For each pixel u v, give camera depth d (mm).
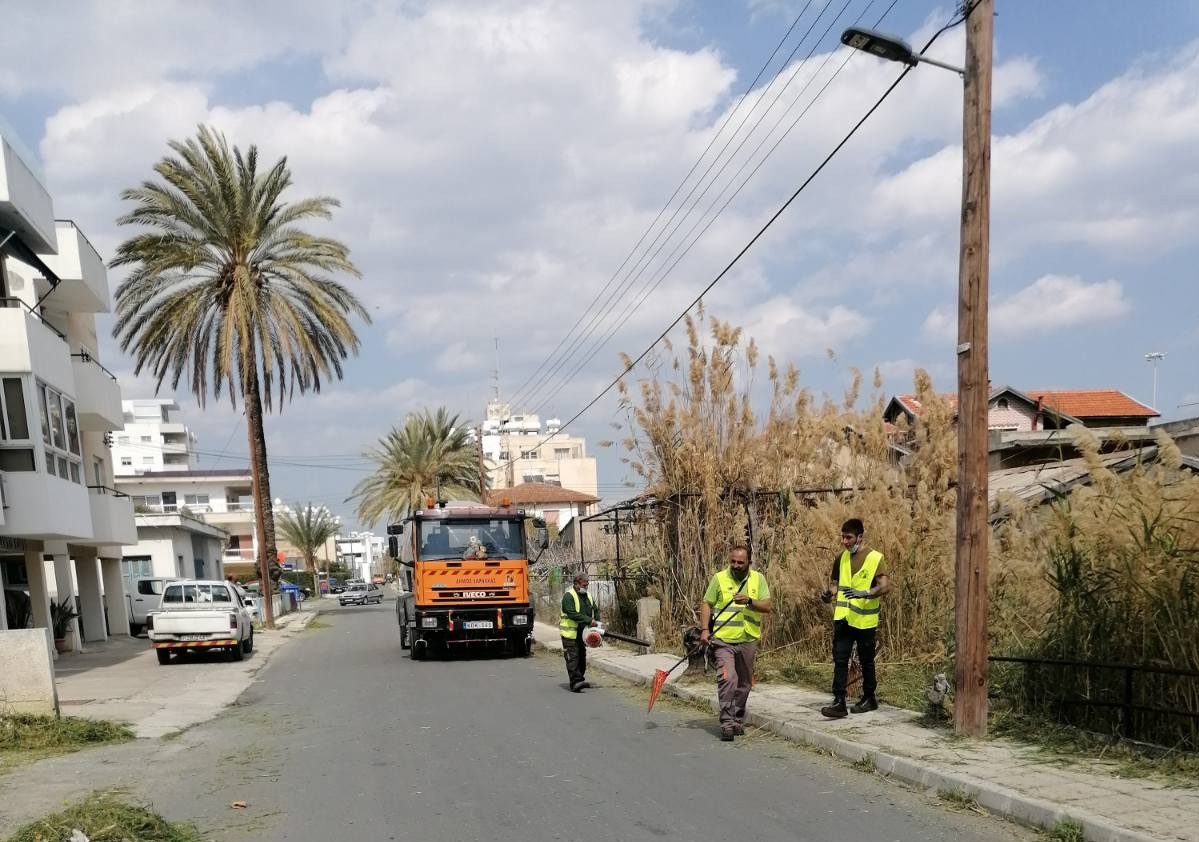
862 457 13633
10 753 9648
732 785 7285
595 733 9773
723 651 9203
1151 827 5387
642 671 14086
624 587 19719
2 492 17359
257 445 31734
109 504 24688
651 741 9219
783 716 9445
